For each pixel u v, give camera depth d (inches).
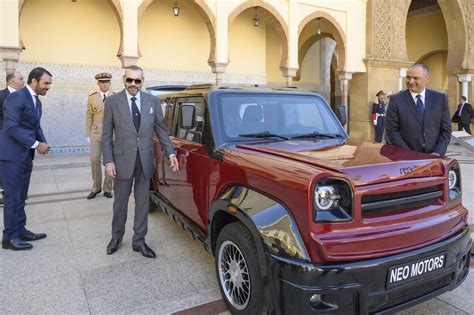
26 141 164.1
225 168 123.3
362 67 625.0
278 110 153.5
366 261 89.6
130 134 157.6
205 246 136.3
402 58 652.7
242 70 601.6
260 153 117.3
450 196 111.5
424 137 154.4
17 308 121.3
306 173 93.6
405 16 651.5
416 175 101.8
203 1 468.4
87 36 471.2
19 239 175.2
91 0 470.9
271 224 95.9
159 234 194.5
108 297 128.7
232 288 118.6
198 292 132.6
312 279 86.5
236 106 146.0
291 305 89.0
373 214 96.1
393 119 160.7
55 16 451.2
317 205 90.7
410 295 98.3
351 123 652.7
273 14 521.0
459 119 619.8
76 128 465.7
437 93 156.5
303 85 719.1
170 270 150.7
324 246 87.7
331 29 605.3
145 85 516.1
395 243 94.3
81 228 204.8
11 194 170.6
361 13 616.4
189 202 154.4
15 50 368.2
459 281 110.2
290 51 539.8
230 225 116.9
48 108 448.5
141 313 118.8
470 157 464.4
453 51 710.5
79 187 307.3
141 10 438.3
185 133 164.7
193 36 550.6
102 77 263.9
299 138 147.5
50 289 134.4
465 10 694.5
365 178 94.1
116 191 165.2
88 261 159.8
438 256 99.7
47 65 447.5
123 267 153.6
